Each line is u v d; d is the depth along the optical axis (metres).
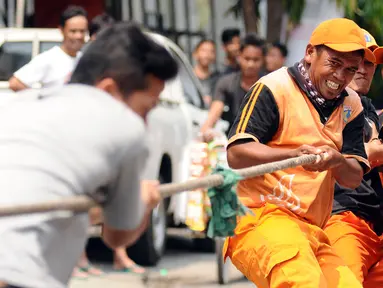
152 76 7.02
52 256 6.50
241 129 9.74
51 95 6.85
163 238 19.27
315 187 9.83
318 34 9.77
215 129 19.30
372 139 11.46
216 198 8.27
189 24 32.97
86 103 6.70
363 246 11.23
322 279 9.28
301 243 9.47
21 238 6.34
